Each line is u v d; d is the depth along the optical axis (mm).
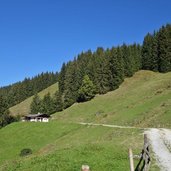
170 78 151250
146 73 176750
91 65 183125
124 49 184875
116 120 107875
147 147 25219
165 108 99750
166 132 58344
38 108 194875
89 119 129375
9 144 104562
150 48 182750
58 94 180750
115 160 29344
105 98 157250
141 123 93562
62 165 27203
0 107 154750
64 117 150750
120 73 169250
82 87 167125
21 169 28516
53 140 100938
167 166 27984
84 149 33938
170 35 176375
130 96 142625
